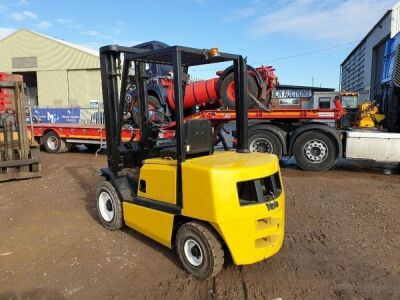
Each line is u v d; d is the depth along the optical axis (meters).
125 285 4.07
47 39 28.77
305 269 4.37
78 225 5.83
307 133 9.53
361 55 28.72
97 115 16.61
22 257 4.75
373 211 6.25
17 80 9.38
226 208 3.78
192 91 10.86
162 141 5.49
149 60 4.97
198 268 4.12
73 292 3.94
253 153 4.73
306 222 5.84
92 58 28.09
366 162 10.98
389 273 4.26
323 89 34.12
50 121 17.45
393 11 19.52
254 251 3.96
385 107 10.18
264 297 3.81
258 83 9.75
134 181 5.39
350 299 3.75
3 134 9.18
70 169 10.53
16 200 7.34
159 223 4.49
